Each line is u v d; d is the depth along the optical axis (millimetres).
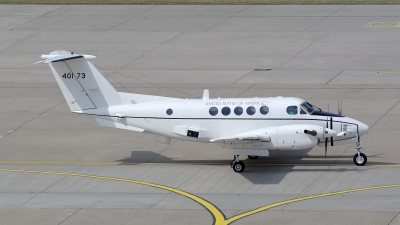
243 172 105875
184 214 89188
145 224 86125
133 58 181750
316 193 95188
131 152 118188
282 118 105062
